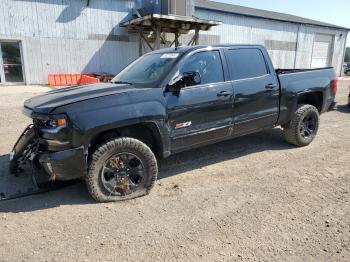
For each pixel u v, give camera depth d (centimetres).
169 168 479
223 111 447
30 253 278
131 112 361
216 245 287
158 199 379
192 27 1919
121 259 270
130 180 380
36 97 414
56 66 1834
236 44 483
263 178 438
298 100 576
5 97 1220
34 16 1719
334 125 765
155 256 273
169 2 1761
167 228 316
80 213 346
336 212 343
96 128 341
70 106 339
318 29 3128
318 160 507
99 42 1944
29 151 387
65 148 339
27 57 1741
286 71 554
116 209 355
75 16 1834
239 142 608
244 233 305
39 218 337
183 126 411
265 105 500
